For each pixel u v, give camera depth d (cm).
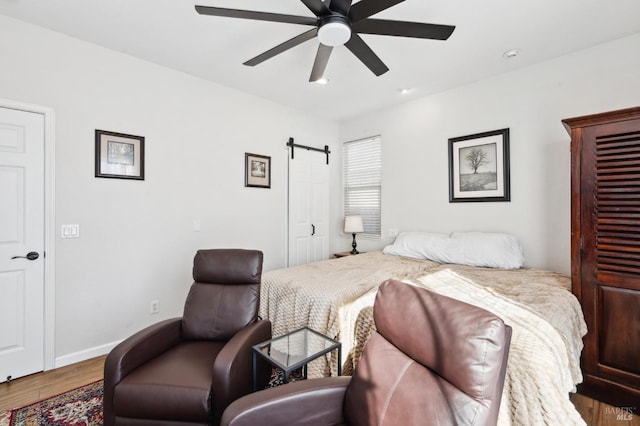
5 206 210
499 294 188
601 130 184
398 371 110
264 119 369
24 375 215
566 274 257
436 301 110
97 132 247
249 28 223
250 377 163
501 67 280
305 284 217
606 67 237
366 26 172
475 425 84
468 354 90
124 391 137
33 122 220
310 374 189
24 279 216
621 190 178
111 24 219
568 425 111
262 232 369
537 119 272
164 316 288
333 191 457
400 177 383
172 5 198
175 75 293
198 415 135
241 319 192
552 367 120
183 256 301
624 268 177
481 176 308
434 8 196
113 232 257
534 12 200
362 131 429
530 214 277
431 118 351
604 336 184
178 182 297
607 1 188
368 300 190
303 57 265
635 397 173
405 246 333
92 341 246
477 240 287
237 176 344
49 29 225
